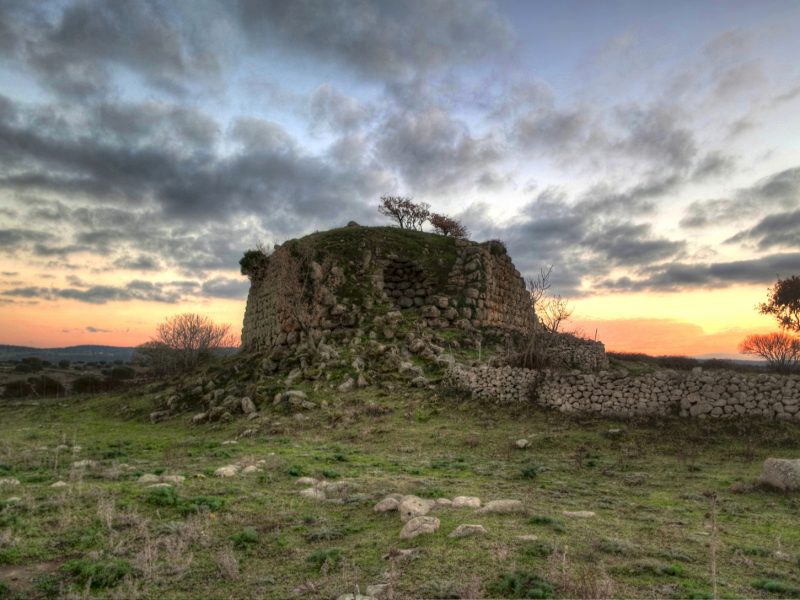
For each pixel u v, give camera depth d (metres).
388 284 40.53
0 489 11.43
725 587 6.74
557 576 6.74
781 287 48.09
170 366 51.00
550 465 15.46
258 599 6.52
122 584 6.90
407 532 8.42
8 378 64.50
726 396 18.95
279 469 13.93
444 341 33.50
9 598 6.61
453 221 71.81
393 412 23.05
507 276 44.59
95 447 19.94
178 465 14.87
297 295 35.12
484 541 7.96
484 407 22.75
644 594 6.43
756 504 11.56
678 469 14.81
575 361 34.75
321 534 8.64
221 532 8.88
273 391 27.25
